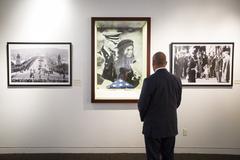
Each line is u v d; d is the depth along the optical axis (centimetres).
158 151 261
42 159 350
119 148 376
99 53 366
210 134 376
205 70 367
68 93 370
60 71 367
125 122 374
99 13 364
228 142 376
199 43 365
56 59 365
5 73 366
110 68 368
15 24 362
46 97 369
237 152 376
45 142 373
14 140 372
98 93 369
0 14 361
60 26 363
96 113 372
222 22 365
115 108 373
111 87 370
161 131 254
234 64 369
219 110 373
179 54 366
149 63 365
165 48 368
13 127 371
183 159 355
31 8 361
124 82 370
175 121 262
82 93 370
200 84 369
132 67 369
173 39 367
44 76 366
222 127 375
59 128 372
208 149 377
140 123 374
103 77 368
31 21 362
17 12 361
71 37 365
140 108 261
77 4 363
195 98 372
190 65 366
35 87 368
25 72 365
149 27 362
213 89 371
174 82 265
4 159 350
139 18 361
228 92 372
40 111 370
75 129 373
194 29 365
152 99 257
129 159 353
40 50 364
